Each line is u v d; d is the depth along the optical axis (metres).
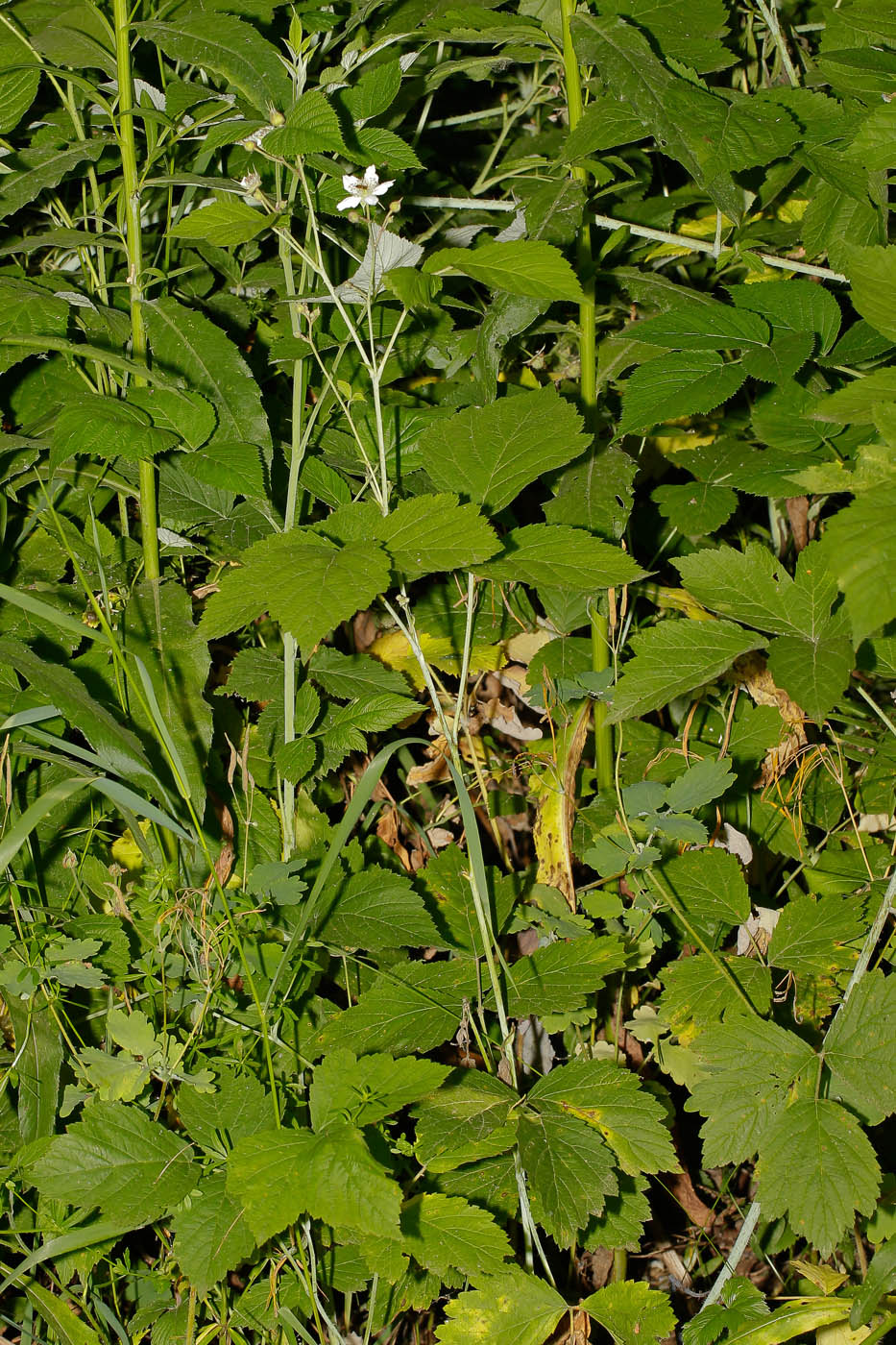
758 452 1.85
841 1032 1.73
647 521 2.00
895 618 1.58
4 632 1.81
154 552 1.83
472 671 1.92
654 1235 1.92
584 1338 1.73
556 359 2.02
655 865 1.84
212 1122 1.72
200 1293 1.68
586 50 1.81
